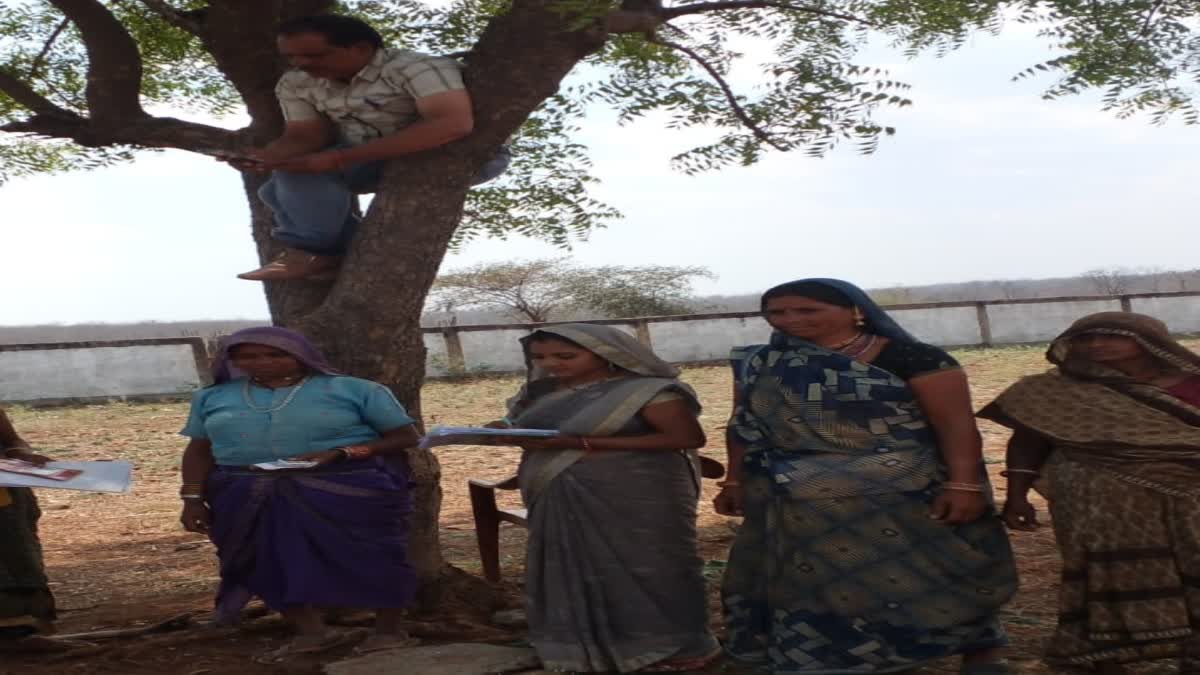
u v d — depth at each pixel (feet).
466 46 23.89
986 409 16.12
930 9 21.21
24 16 24.91
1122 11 20.15
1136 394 15.43
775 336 16.14
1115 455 15.40
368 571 17.53
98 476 16.67
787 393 15.58
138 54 21.36
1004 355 80.53
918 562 15.29
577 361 16.94
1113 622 15.52
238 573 17.90
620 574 16.55
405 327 19.57
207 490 18.01
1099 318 15.62
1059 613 16.14
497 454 46.70
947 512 15.14
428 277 19.52
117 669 17.89
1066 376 15.98
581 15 18.29
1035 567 23.62
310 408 17.38
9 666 18.01
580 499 16.60
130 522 34.96
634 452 16.72
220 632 19.49
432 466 20.54
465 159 19.30
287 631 19.81
